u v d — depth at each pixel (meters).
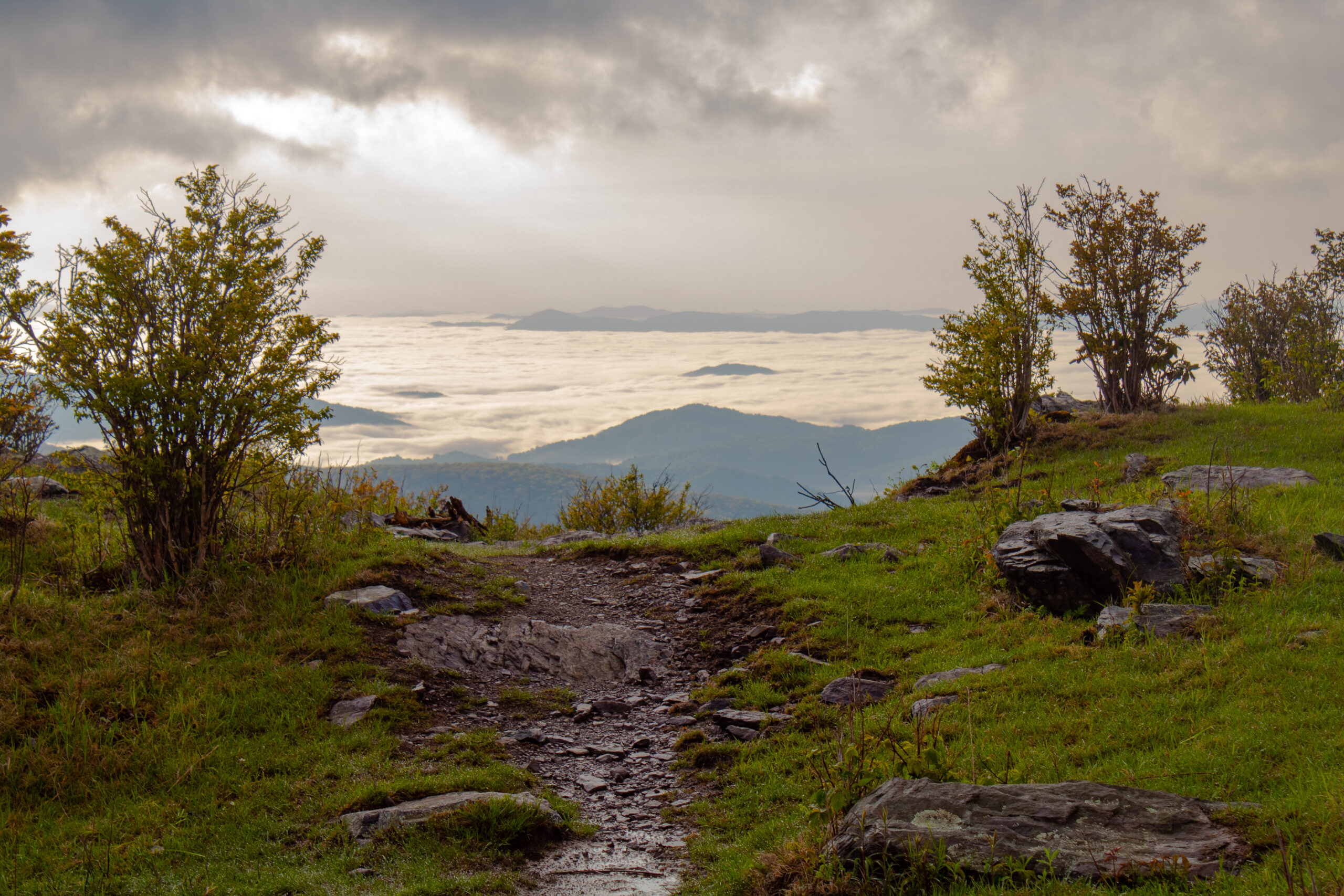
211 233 12.22
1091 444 20.67
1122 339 23.72
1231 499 11.97
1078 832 4.91
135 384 11.03
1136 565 10.18
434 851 6.26
